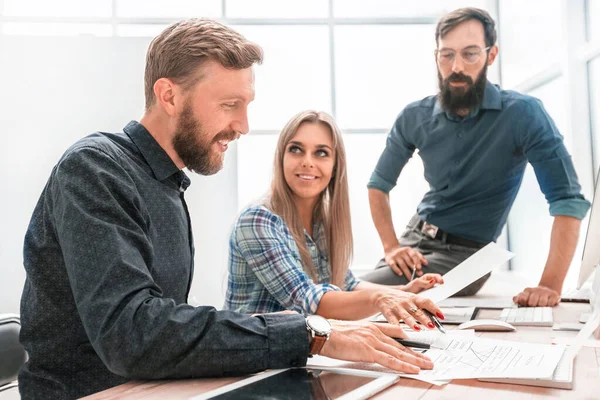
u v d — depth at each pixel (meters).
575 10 3.20
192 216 3.70
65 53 3.61
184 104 1.04
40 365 1.02
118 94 3.64
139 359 0.80
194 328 0.83
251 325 0.87
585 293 2.06
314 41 4.22
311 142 1.75
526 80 3.95
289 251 1.59
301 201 1.81
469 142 2.48
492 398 0.76
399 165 2.72
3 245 3.54
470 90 2.40
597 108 3.12
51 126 3.60
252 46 1.05
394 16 4.20
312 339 0.88
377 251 4.32
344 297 1.39
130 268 0.85
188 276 1.18
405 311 1.18
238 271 1.62
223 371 0.84
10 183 3.57
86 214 0.88
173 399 0.75
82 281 0.85
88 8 3.94
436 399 0.75
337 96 4.25
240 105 1.06
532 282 3.78
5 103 3.57
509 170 2.47
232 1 4.09
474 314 1.57
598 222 1.42
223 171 3.74
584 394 0.77
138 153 1.09
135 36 3.65
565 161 2.27
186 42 1.02
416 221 2.72
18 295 3.54
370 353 0.87
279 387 0.77
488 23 2.38
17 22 3.90
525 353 0.97
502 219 2.57
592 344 1.09
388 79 4.25
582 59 3.13
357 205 4.30
